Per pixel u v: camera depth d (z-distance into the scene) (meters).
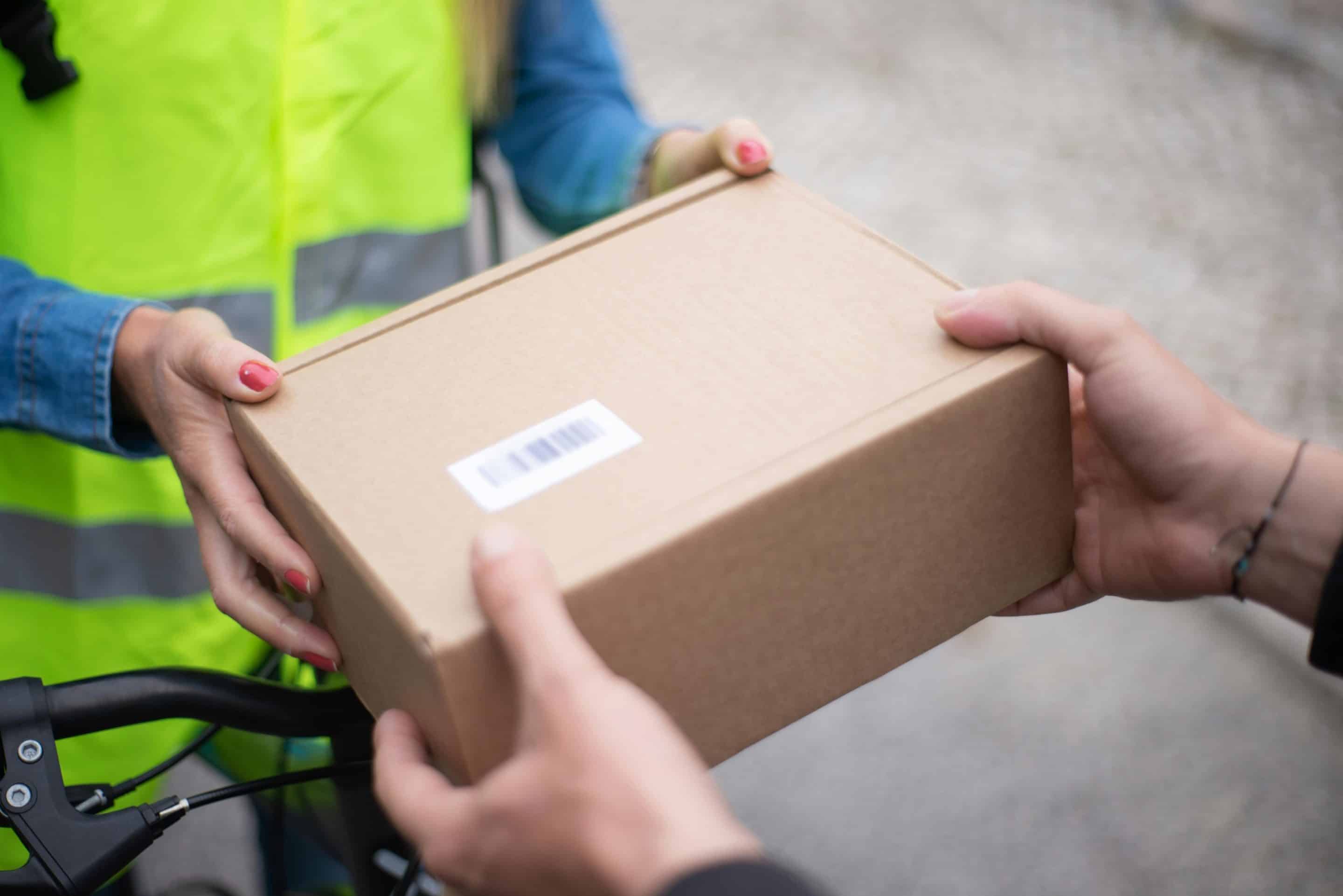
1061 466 0.78
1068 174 2.97
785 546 0.67
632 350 0.77
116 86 1.06
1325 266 2.66
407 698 0.67
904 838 1.91
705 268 0.83
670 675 0.66
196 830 1.89
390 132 1.18
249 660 1.20
